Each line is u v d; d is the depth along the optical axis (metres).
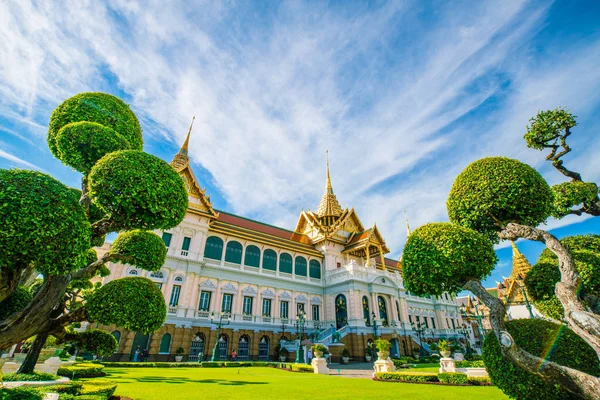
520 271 37.38
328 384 14.13
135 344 26.70
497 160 9.56
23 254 5.42
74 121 9.72
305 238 49.03
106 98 10.72
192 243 33.25
